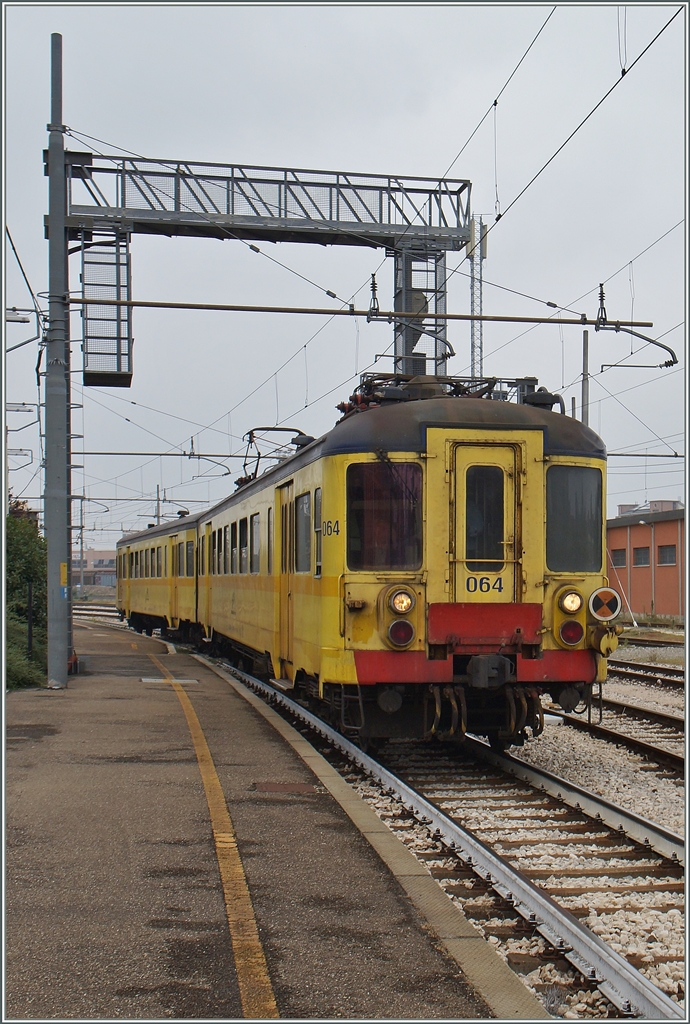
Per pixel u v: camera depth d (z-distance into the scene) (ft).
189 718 37.40
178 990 14.06
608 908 18.17
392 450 28.96
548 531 29.37
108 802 24.29
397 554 28.84
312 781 26.81
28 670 47.98
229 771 27.94
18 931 16.10
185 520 83.15
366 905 17.37
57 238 46.85
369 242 65.00
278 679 41.60
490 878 19.01
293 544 37.60
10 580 56.85
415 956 15.24
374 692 29.55
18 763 28.76
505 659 28.27
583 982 14.96
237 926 16.35
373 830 21.97
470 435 29.14
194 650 78.23
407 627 28.17
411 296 65.41
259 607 47.16
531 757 33.09
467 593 28.76
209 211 62.34
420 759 32.63
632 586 136.36
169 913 16.92
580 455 29.81
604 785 29.01
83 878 18.67
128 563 120.16
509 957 15.87
